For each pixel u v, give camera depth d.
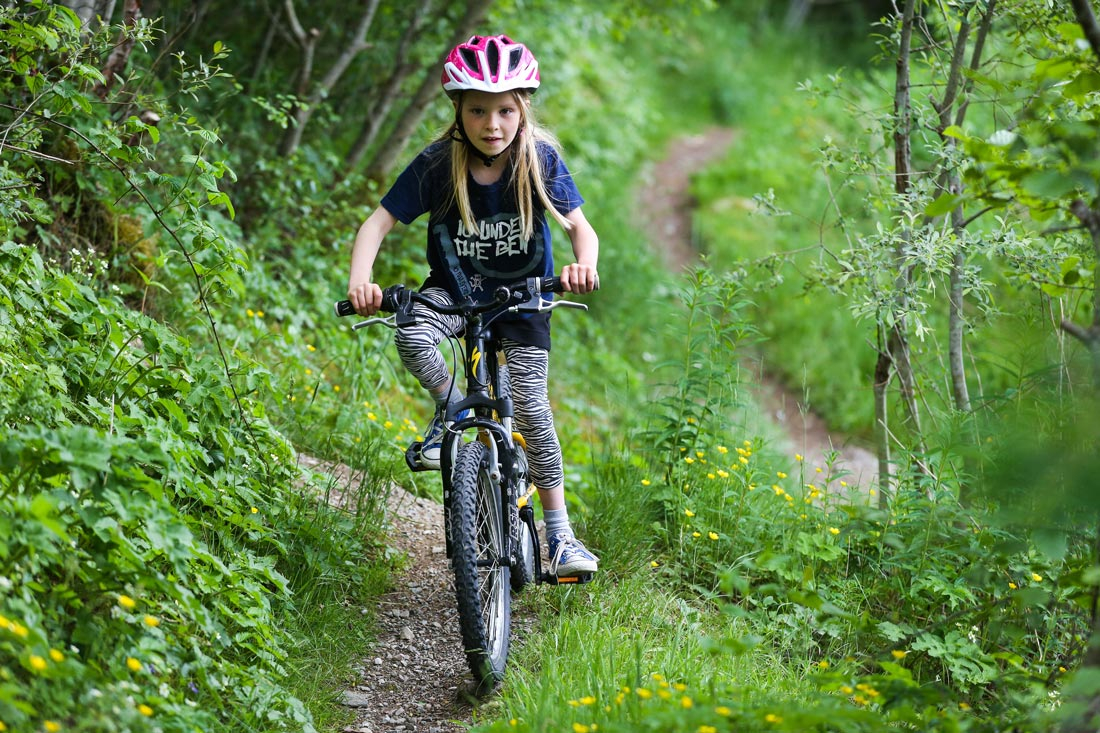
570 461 9.60
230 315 8.59
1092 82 3.72
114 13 9.48
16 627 3.21
